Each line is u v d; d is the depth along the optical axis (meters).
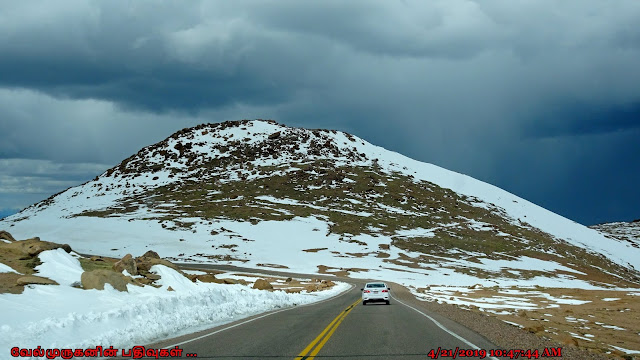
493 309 33.03
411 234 131.50
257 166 187.75
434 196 172.50
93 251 105.69
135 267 26.11
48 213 154.75
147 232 120.62
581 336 22.19
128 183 178.75
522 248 130.25
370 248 115.50
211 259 101.06
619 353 17.81
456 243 126.50
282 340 14.12
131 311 16.30
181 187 168.25
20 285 17.97
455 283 81.62
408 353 12.11
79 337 13.12
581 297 48.78
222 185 168.00
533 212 180.75
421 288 60.00
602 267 128.75
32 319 14.45
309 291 50.31
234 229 124.62
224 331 16.11
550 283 93.38
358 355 11.80
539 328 21.36
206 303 22.23
